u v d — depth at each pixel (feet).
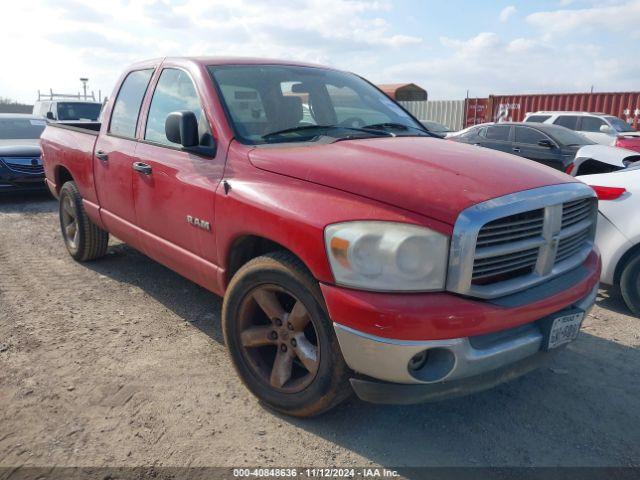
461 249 7.65
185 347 12.21
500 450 8.95
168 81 13.14
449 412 10.03
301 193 8.96
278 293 9.62
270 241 10.01
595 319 14.34
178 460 8.52
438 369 7.98
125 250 19.69
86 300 14.89
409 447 8.99
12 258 18.74
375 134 11.77
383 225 7.89
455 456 8.79
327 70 14.14
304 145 10.59
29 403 9.89
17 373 10.93
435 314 7.61
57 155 18.07
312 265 8.36
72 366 11.25
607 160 18.98
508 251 8.18
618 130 46.37
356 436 9.24
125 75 15.31
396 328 7.60
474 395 10.62
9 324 13.23
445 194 8.05
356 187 8.51
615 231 14.28
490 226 7.90
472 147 11.08
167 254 12.59
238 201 9.76
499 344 8.27
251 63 12.80
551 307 8.70
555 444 9.12
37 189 30.01
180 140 10.98
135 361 11.53
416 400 8.18
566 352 12.42
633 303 14.44
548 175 9.51
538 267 8.83
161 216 12.41
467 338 7.90
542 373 11.49
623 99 59.93
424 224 7.78
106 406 9.87
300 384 9.24
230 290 9.95
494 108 70.79
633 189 14.08
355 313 7.83
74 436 9.01
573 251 9.93
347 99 13.32
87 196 16.46
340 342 8.17
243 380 10.16
